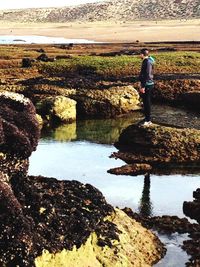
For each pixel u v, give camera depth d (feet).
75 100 112.37
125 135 83.25
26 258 36.04
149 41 352.28
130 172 70.28
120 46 271.90
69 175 69.00
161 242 48.29
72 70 158.51
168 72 156.25
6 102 50.52
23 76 151.84
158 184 65.46
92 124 104.01
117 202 58.85
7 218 36.63
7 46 265.95
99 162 75.36
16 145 44.37
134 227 48.42
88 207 46.11
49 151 81.76
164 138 78.18
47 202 43.04
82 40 386.11
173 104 120.88
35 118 49.47
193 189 63.72
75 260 39.73
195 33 424.87
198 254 45.75
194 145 77.30
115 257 42.09
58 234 40.14
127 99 114.21
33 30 572.92
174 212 56.24
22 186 43.24
